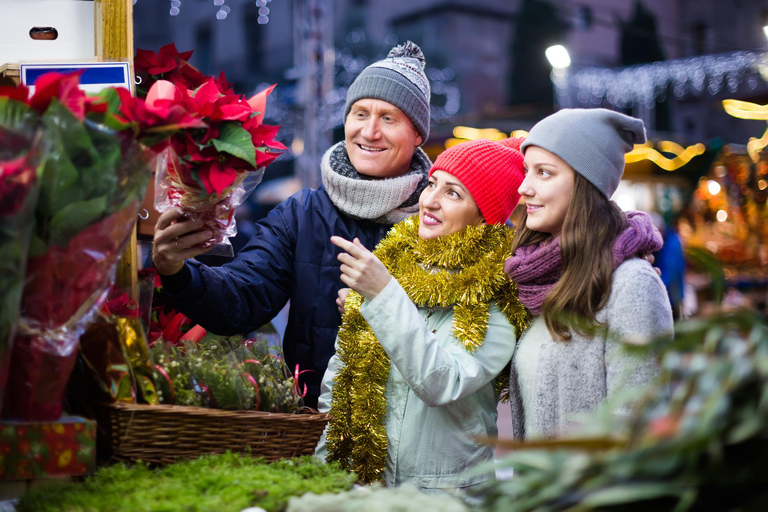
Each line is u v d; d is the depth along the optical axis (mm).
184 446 1591
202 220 1855
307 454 1759
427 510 1236
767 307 6531
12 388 1374
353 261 1872
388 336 1832
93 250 1356
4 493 1398
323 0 10086
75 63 1811
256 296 2305
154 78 2139
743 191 7023
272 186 13883
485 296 1938
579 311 1786
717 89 16766
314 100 10016
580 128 1870
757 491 886
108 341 1516
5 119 1248
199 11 22016
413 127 2391
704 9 25109
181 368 1689
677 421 916
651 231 1907
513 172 2061
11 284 1208
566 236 1833
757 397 895
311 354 2338
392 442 1968
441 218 2051
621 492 880
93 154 1330
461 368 1879
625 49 26656
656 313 1769
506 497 1018
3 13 2018
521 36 25906
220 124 1657
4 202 1186
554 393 1835
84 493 1329
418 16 25375
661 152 7363
